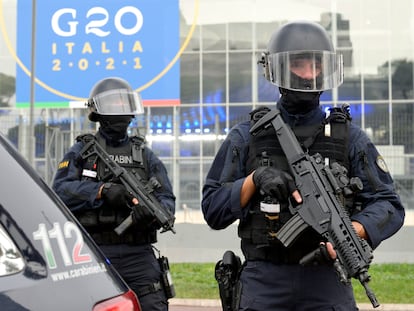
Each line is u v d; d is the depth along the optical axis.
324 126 3.99
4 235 2.28
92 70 28.58
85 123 28.28
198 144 27.77
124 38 28.45
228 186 4.00
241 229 4.02
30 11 28.77
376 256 19.06
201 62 28.22
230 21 28.16
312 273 3.85
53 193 2.53
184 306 11.25
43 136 28.22
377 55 27.28
